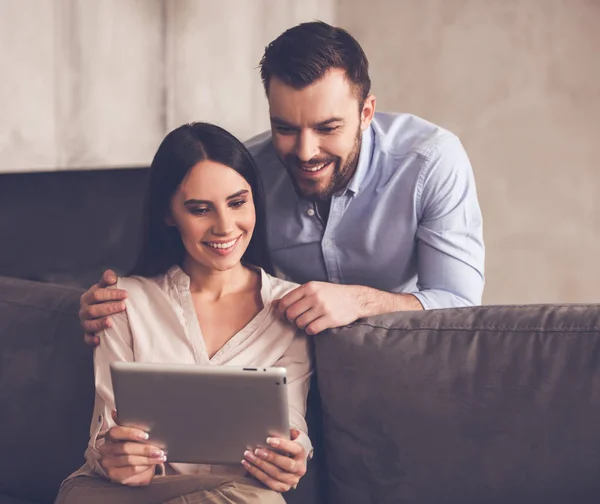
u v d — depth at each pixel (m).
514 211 3.38
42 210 2.46
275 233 1.96
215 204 1.48
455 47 3.35
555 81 3.26
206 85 2.96
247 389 1.24
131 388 1.27
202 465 1.46
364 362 1.46
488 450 1.40
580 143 3.27
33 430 1.62
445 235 1.83
